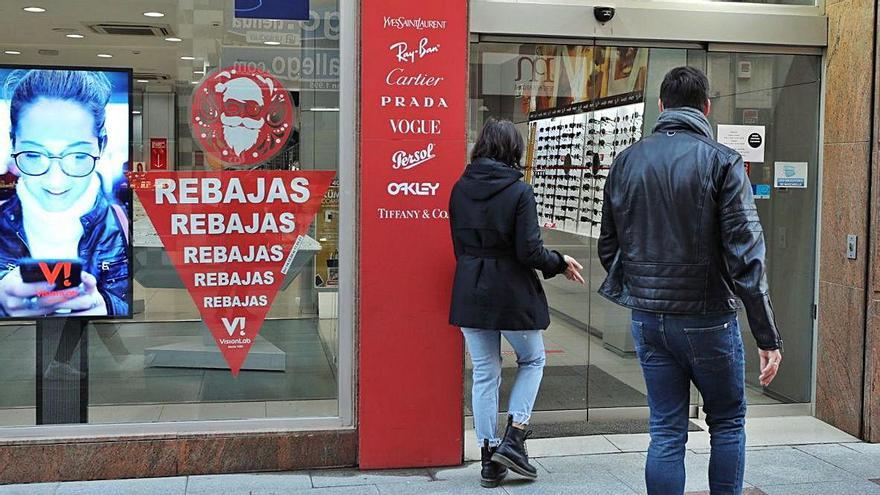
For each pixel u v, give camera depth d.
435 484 4.72
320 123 4.91
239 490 4.57
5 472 4.65
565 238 5.95
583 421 6.00
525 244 4.41
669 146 3.69
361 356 4.88
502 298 4.48
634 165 3.75
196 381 4.96
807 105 5.99
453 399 4.97
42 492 4.52
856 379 5.62
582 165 5.92
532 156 5.82
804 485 4.77
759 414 6.11
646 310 3.67
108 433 4.78
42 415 4.84
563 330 6.00
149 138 4.82
